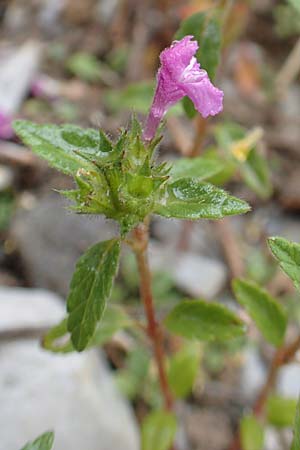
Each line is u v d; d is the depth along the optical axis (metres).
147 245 0.28
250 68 0.59
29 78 0.55
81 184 0.25
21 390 0.36
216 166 0.30
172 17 0.58
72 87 0.55
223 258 0.46
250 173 0.38
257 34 0.62
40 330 0.38
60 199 0.45
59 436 0.35
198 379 0.40
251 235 0.48
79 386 0.36
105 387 0.38
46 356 0.37
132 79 0.56
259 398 0.34
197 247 0.46
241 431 0.34
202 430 0.39
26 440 0.35
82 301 0.27
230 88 0.57
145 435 0.34
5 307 0.38
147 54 0.58
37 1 0.62
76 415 0.36
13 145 0.48
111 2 0.60
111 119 0.52
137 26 0.58
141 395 0.39
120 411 0.37
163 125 0.27
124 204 0.25
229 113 0.55
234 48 0.60
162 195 0.26
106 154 0.25
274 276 0.46
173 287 0.44
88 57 0.57
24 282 0.43
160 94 0.26
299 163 0.52
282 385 0.40
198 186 0.26
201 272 0.44
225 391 0.40
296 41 0.62
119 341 0.40
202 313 0.30
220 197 0.26
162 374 0.33
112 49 0.59
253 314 0.31
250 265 0.46
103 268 0.27
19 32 0.60
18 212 0.46
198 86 0.26
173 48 0.26
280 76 0.58
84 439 0.36
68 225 0.44
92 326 0.26
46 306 0.39
